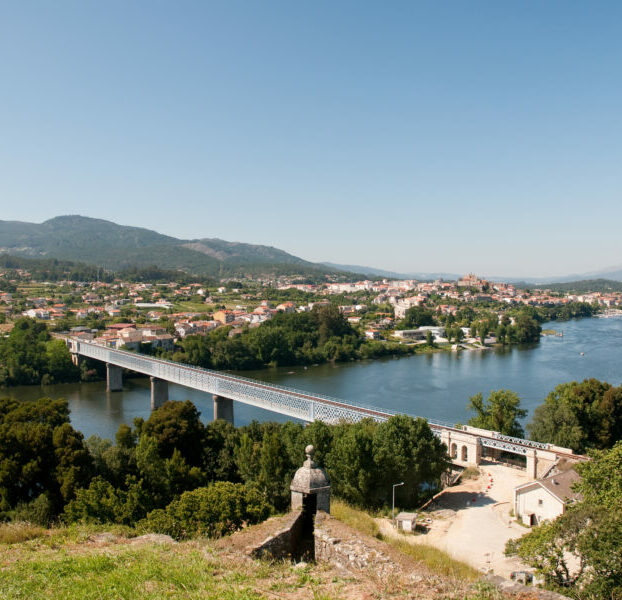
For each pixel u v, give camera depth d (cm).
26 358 15912
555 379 14788
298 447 5519
